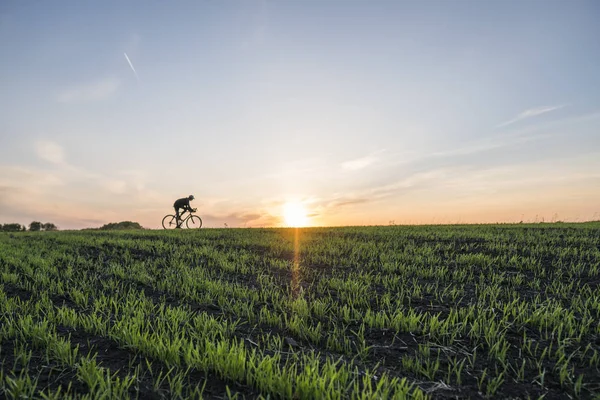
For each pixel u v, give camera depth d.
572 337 4.67
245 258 10.12
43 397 3.22
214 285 7.11
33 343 4.29
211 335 4.70
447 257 9.90
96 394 3.18
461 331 4.92
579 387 3.50
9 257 10.01
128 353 4.14
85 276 7.81
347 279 7.92
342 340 4.72
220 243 13.11
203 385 3.33
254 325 5.20
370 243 12.14
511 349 4.39
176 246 12.48
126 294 6.74
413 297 6.51
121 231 18.59
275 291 7.03
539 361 4.07
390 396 3.34
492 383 3.60
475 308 5.84
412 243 12.05
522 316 5.39
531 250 10.24
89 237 15.09
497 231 14.72
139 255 10.91
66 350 4.00
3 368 3.72
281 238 14.25
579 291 6.69
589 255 9.59
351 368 3.91
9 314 5.35
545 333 4.75
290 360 4.08
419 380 3.70
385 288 7.12
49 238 15.03
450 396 3.40
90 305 6.00
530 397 3.40
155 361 3.96
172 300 6.48
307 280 7.92
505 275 7.93
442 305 6.05
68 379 3.55
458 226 17.86
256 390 3.41
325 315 5.65
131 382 3.34
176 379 3.57
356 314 5.53
